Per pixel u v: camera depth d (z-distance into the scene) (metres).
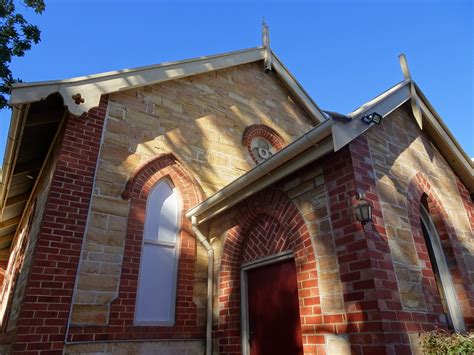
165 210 6.65
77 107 6.06
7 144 6.09
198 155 7.52
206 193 7.22
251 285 5.55
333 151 4.27
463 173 6.39
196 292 6.17
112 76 6.73
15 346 4.41
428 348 3.40
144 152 6.75
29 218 8.05
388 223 4.21
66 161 5.75
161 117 7.32
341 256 3.93
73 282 5.08
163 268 6.15
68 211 5.45
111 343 5.08
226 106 8.65
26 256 6.43
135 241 5.91
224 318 5.61
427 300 4.04
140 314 5.58
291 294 4.79
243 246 5.85
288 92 10.45
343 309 3.73
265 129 9.19
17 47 9.64
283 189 5.08
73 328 4.86
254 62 10.05
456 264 5.05
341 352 3.62
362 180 4.17
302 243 4.50
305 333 4.11
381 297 3.47
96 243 5.51
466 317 4.71
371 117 4.53
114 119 6.62
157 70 7.48
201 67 8.31
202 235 6.46
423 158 5.71
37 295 4.75
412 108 5.81
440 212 5.33
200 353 5.75
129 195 6.16
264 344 5.02
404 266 4.04
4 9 9.53
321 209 4.37
